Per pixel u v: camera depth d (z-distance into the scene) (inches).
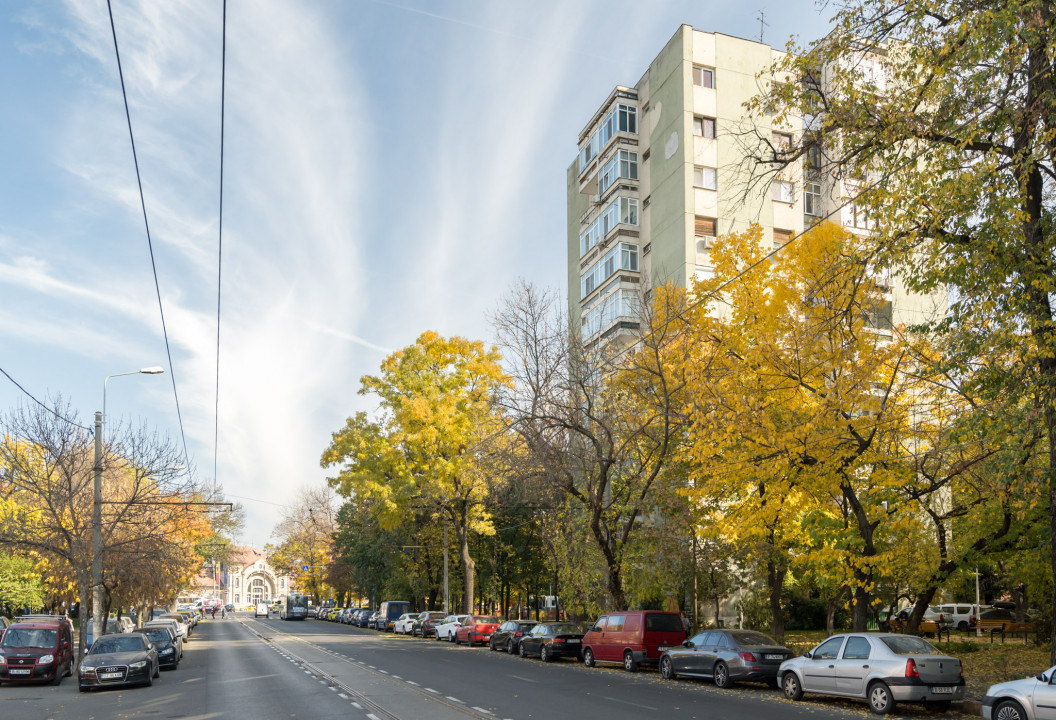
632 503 1130.7
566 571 1332.4
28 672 948.0
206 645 1681.8
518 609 2429.9
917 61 601.3
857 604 823.1
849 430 775.1
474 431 1758.1
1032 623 1278.3
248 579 7317.9
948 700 603.8
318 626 2947.8
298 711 637.3
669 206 1717.5
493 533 1873.8
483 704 661.3
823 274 767.7
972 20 533.6
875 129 621.9
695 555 1179.9
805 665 692.1
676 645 983.6
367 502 2094.0
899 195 581.6
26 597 1526.8
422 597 2544.3
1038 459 681.6
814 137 659.4
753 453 792.9
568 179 2288.4
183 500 1536.7
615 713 602.5
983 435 697.0
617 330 1747.0
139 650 938.1
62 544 1183.6
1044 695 495.2
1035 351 560.4
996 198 541.6
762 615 1496.1
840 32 617.0
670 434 1077.1
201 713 647.1
